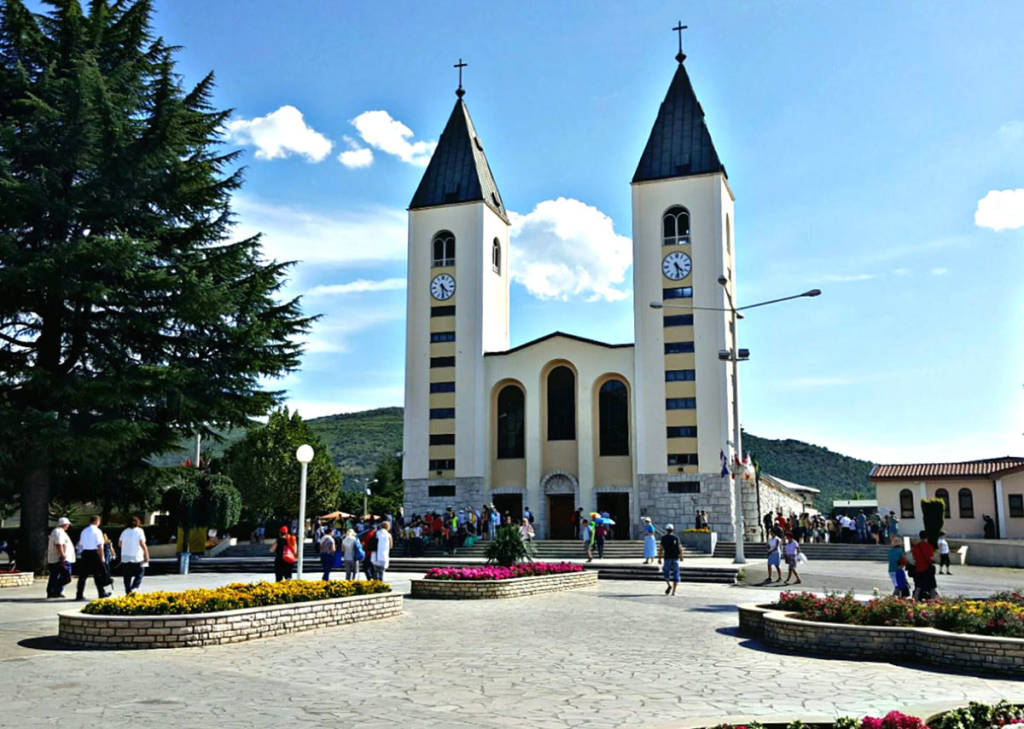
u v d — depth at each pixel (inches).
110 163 1138.0
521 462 2011.6
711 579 1172.5
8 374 1098.1
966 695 411.5
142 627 536.1
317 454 2645.2
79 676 442.0
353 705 380.5
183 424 1232.2
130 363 1170.0
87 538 811.4
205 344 1224.8
